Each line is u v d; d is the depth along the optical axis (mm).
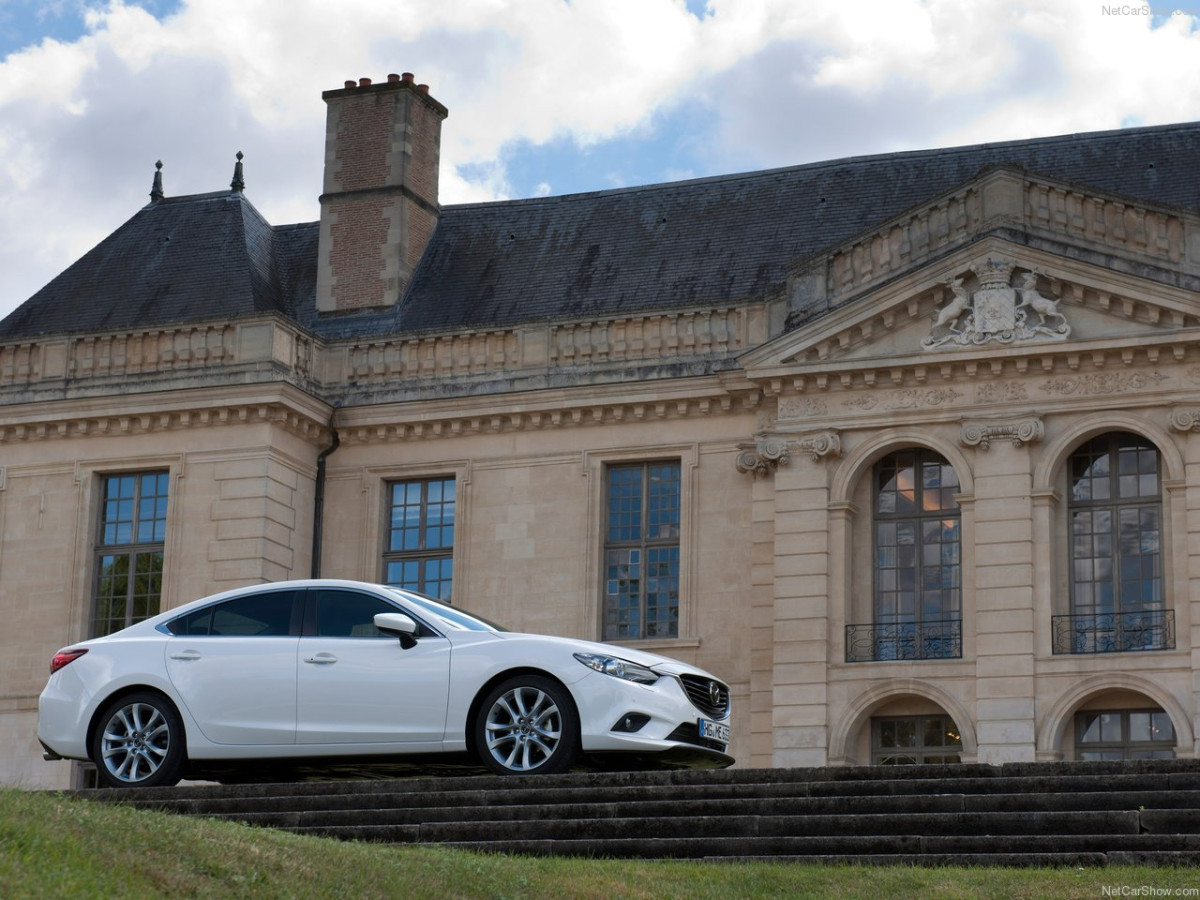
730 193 41031
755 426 36469
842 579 34656
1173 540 33125
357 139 42062
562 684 20281
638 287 39812
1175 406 33375
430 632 20844
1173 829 17359
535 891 15695
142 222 44031
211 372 38094
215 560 37312
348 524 38562
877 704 34125
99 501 38906
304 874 14930
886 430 34875
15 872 13109
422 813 19031
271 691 20953
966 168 39719
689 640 35906
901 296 34594
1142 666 32656
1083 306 34000
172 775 21094
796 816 18141
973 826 17781
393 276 41031
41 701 21781
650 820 18297
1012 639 33281
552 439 37719
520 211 42406
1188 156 38250
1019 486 33875
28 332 42281
